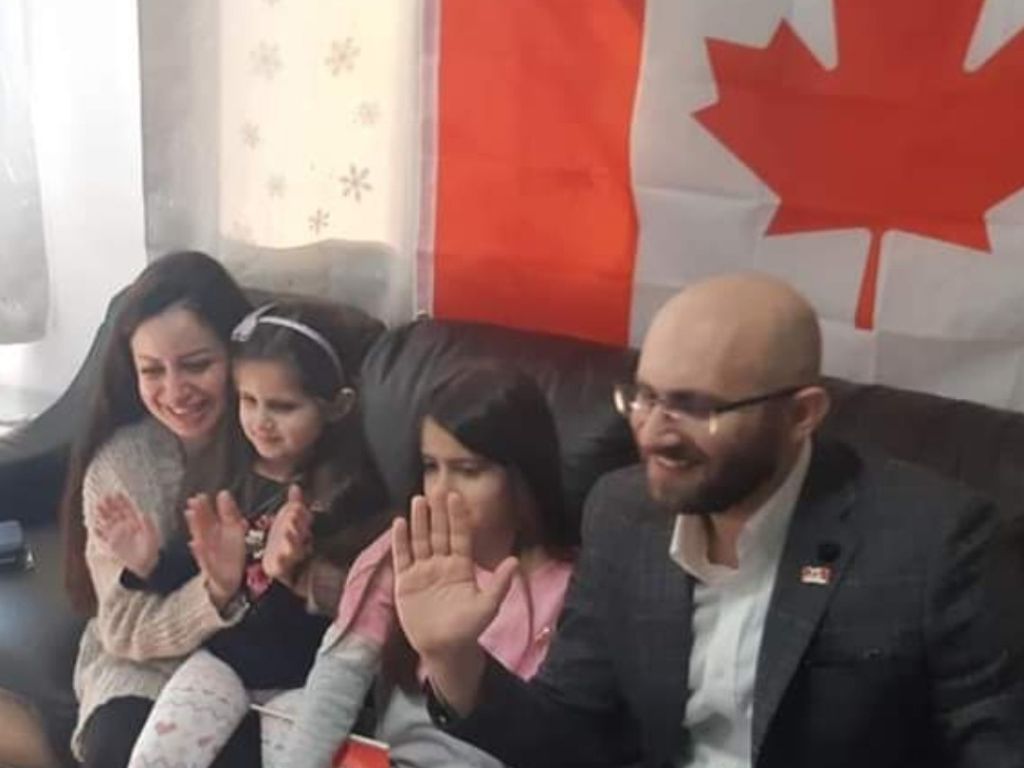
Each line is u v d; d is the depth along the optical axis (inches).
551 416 66.2
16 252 90.0
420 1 74.6
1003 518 56.0
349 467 70.4
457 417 67.0
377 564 68.6
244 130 81.7
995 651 52.2
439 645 61.1
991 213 64.0
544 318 75.5
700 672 57.2
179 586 73.0
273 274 82.9
